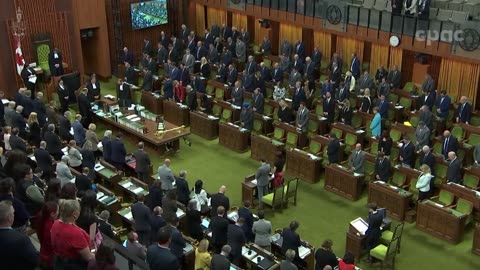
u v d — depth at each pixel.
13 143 15.66
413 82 23.06
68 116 18.91
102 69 26.83
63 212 5.91
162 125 19.23
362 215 16.14
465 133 18.47
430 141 18.05
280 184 16.20
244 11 27.72
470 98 21.22
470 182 15.98
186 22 30.66
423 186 15.31
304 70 23.91
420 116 18.67
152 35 29.05
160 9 28.67
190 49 26.81
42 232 6.72
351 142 18.73
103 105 21.02
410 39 21.86
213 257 10.57
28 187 8.36
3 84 23.58
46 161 14.81
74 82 23.33
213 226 12.62
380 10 22.44
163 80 24.27
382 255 13.43
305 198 17.05
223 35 28.00
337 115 20.50
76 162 16.11
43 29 24.09
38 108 19.61
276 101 21.16
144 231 12.65
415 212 15.73
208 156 19.72
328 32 24.72
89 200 7.32
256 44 28.69
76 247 5.84
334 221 15.86
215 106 21.70
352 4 23.42
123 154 17.03
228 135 20.12
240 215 13.25
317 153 18.31
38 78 23.61
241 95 21.31
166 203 13.12
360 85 21.88
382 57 23.69
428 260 14.15
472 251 14.39
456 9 21.45
